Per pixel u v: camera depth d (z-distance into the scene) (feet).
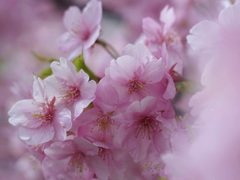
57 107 0.97
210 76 0.83
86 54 1.10
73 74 0.96
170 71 0.96
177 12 1.35
